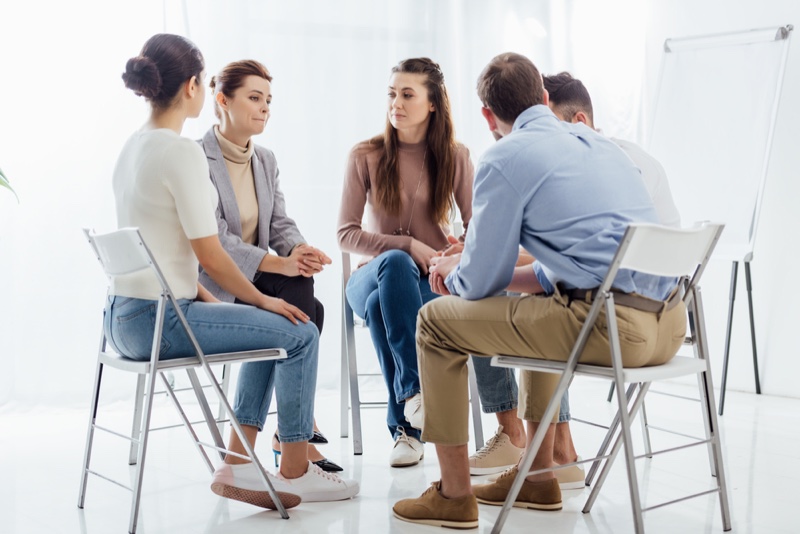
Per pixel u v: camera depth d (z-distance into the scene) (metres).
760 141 3.91
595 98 4.81
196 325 2.29
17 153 3.77
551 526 2.27
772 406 3.93
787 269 4.13
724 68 4.07
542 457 2.39
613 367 1.94
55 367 3.88
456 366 2.22
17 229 3.79
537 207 2.05
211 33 4.11
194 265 2.37
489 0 4.63
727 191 4.00
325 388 4.43
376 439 3.37
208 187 2.32
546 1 4.73
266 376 2.56
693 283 2.19
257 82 2.94
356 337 4.50
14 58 3.76
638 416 3.70
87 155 3.88
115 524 2.34
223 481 2.36
